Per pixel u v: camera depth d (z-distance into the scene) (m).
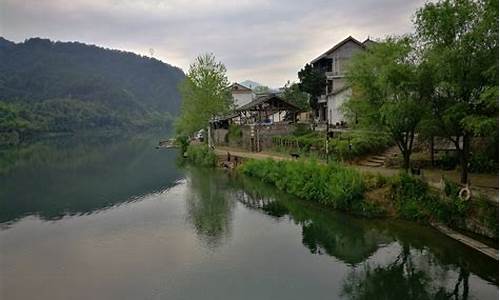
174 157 65.88
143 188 39.72
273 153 48.00
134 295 16.92
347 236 22.77
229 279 18.08
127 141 117.06
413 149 32.06
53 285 18.12
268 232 24.27
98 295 17.05
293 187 32.06
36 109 157.25
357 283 17.42
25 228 27.11
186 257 20.75
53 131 154.25
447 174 26.56
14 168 58.72
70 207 32.75
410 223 22.95
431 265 18.50
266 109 55.53
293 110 56.66
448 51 19.36
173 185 40.41
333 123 50.09
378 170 30.12
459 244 19.67
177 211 29.89
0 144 109.94
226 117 69.56
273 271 18.75
